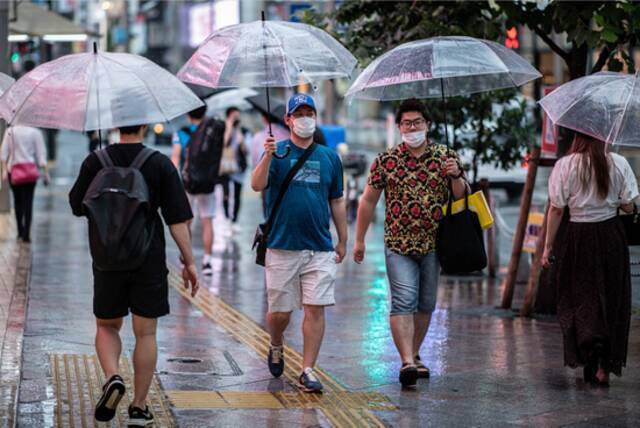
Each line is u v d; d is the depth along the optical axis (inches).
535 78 471.5
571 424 375.9
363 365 465.7
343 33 657.0
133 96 346.9
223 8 3558.1
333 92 1891.0
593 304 430.3
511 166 789.9
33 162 852.0
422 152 429.1
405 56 439.8
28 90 350.9
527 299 590.9
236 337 521.7
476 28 609.0
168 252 856.9
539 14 576.4
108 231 335.6
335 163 422.3
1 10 1005.8
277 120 783.1
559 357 487.2
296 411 387.9
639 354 496.7
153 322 356.2
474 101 743.1
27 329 520.4
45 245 859.4
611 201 431.2
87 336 506.6
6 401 376.5
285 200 414.0
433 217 428.1
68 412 375.9
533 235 687.7
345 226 429.1
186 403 395.5
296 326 555.8
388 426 370.3
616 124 414.6
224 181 974.4
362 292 669.3
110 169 344.8
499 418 382.9
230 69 404.8
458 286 709.3
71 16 2928.2
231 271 756.6
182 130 740.0
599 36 534.0
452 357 485.4
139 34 4239.7
